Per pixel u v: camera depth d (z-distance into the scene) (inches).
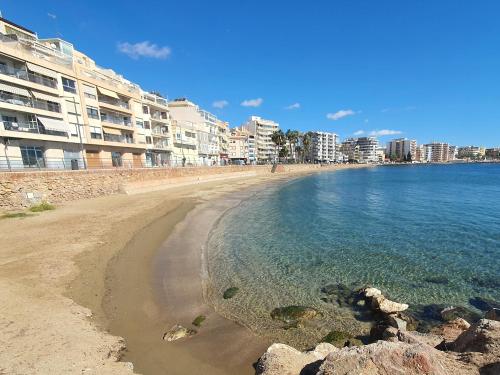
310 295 441.7
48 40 1721.2
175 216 967.0
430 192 1841.8
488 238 761.6
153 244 658.8
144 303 396.8
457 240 745.0
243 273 525.0
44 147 1443.2
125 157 2037.4
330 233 819.4
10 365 239.0
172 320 362.0
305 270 543.8
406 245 702.5
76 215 892.0
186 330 336.2
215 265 561.6
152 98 2466.8
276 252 647.1
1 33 1338.6
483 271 538.3
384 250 663.8
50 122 1438.2
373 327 342.3
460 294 448.5
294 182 2770.7
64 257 528.7
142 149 2219.5
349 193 1836.9
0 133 1222.9
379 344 181.9
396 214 1111.0
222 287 466.0
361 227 893.8
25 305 349.1
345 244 711.7
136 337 318.0
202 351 298.2
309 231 840.3
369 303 408.2
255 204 1350.9
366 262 587.2
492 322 219.0
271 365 231.5
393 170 5521.7
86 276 457.1
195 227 849.5
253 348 306.5
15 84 1304.1
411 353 170.4
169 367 271.3
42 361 247.6
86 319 336.8
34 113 1371.8
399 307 382.9
